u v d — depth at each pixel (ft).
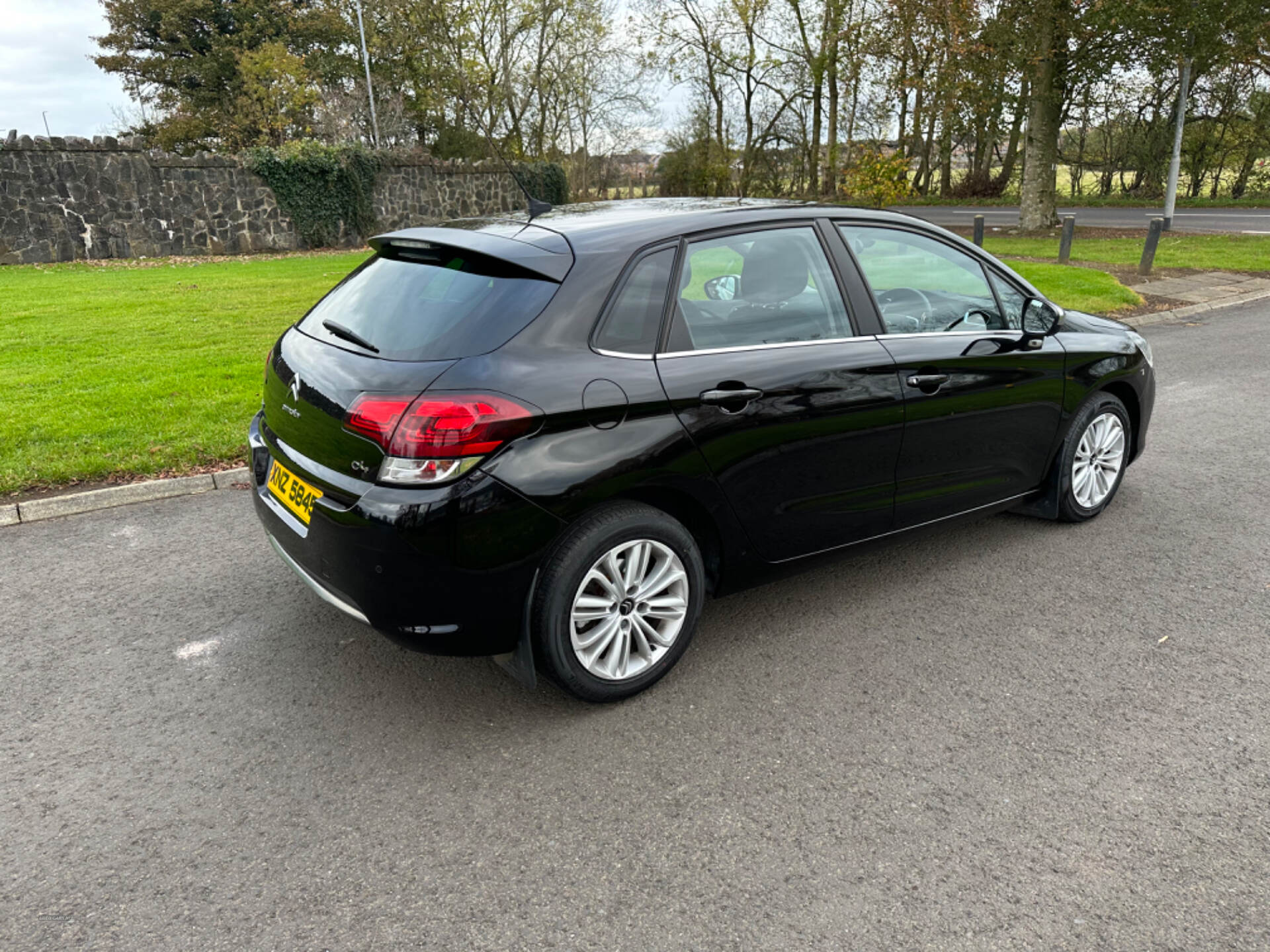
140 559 14.40
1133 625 12.15
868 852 7.97
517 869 7.77
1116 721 9.98
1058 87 73.97
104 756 9.36
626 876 7.68
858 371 11.23
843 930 7.10
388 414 8.59
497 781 8.95
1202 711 10.16
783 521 11.04
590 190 142.51
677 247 10.27
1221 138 119.96
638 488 9.55
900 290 12.19
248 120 136.77
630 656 10.41
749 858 7.89
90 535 15.42
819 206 11.91
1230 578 13.61
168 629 12.10
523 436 8.75
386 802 8.64
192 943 6.97
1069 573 13.79
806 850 7.98
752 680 10.82
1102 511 16.35
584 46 131.85
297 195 74.43
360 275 11.31
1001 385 13.03
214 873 7.72
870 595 13.11
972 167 139.64
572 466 8.99
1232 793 8.76
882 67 74.02
